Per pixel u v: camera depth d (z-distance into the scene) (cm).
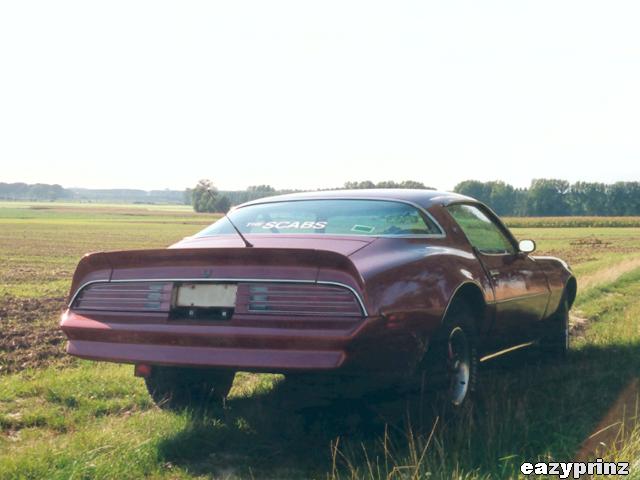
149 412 493
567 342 688
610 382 552
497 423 423
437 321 420
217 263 402
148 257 419
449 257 461
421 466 352
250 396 543
